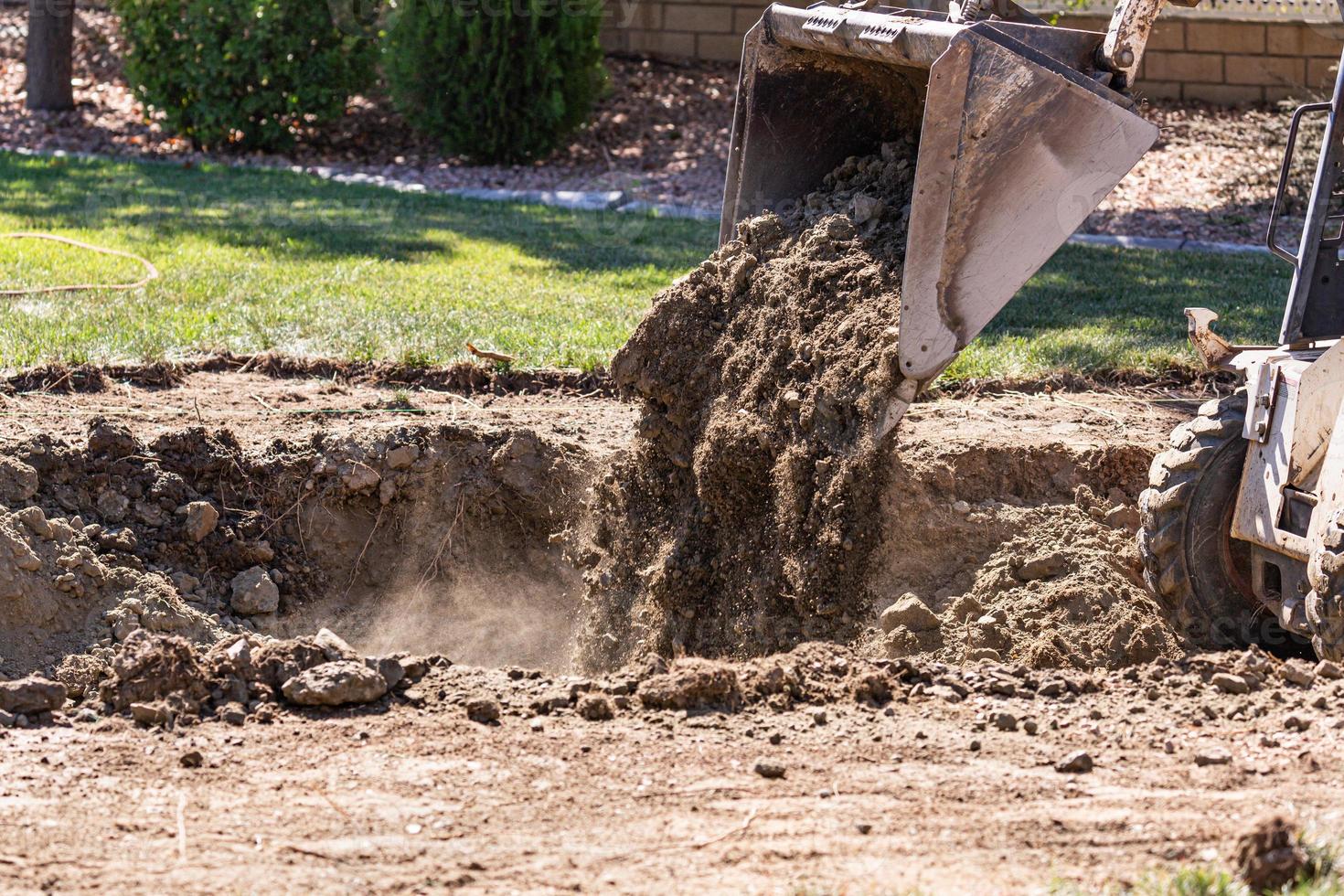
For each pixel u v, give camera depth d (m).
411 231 30.31
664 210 35.06
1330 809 8.52
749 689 10.60
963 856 8.01
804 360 13.38
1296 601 11.61
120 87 47.19
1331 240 12.20
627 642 14.45
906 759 9.43
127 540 14.73
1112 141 11.16
